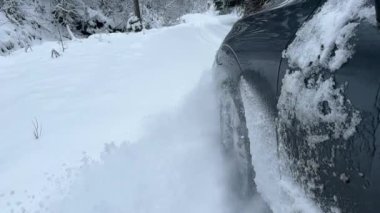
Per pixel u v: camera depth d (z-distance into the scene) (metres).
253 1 11.27
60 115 4.59
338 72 1.58
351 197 1.43
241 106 2.58
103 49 7.89
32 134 4.17
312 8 2.07
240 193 2.72
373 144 1.35
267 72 2.13
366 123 1.39
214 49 7.74
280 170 1.97
